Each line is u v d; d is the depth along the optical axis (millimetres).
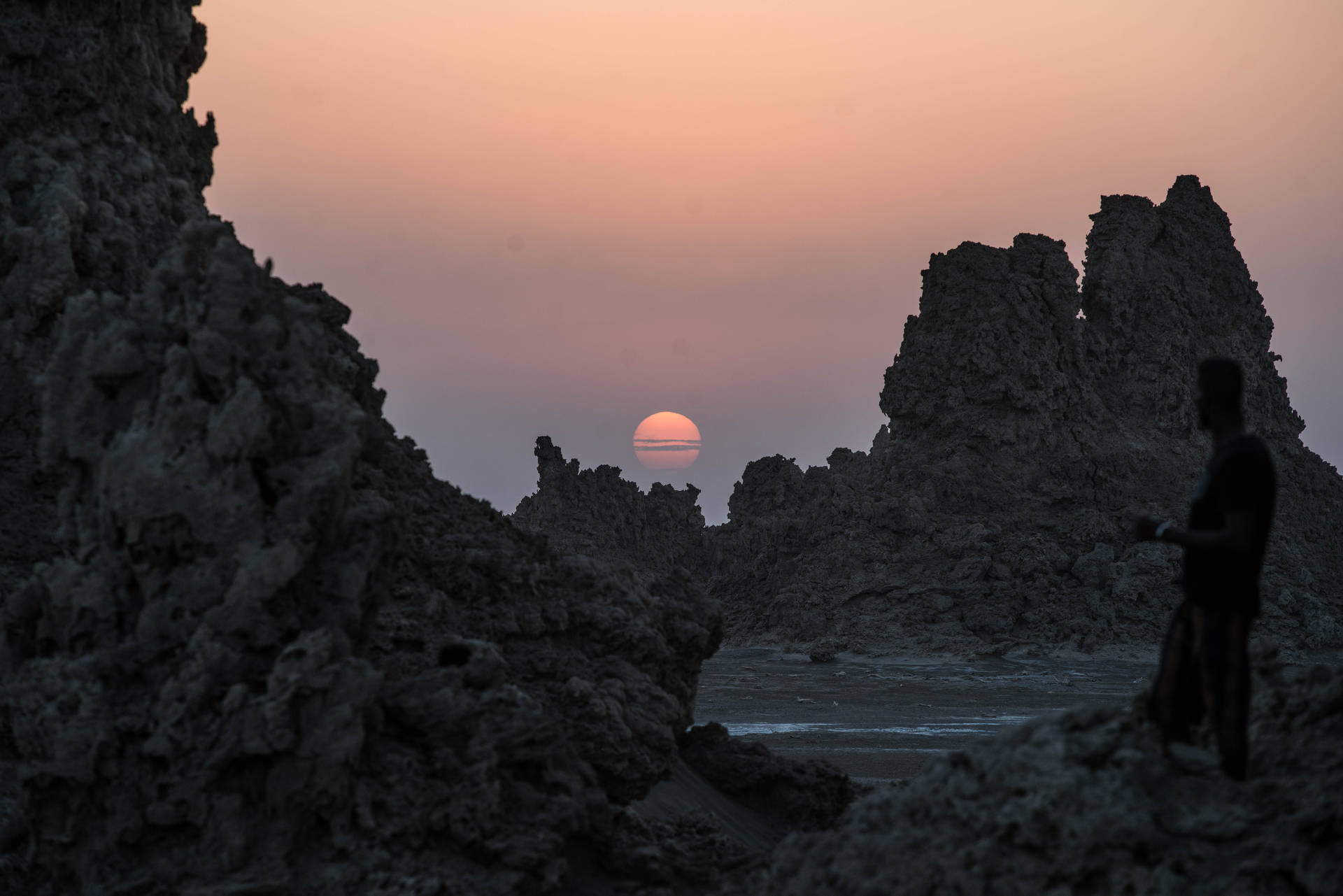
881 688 90000
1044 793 11523
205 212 26156
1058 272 136500
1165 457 133000
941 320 138000
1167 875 10914
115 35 24969
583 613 21875
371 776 15508
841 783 26156
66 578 15531
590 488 155375
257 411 14906
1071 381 136000
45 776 14906
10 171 22859
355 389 22344
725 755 25625
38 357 21766
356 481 20266
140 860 14758
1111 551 121625
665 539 162625
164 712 14641
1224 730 10828
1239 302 147625
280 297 16281
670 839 19000
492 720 16406
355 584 15375
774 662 110125
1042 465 132500
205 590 14977
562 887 16688
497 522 23000
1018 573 122125
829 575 128375
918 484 132750
